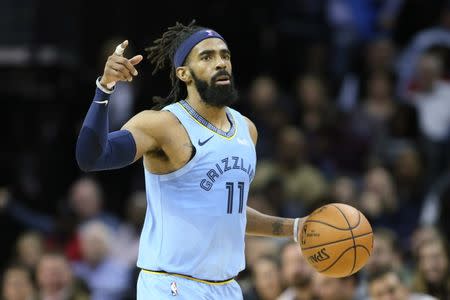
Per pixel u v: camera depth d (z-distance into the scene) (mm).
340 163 22922
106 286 20828
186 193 11328
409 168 21703
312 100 23500
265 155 22656
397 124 22922
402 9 26297
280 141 22094
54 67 23594
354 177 22781
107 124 10703
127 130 11031
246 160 11602
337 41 25391
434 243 17609
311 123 23312
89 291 20016
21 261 21516
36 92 24422
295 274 16453
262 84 23578
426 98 23688
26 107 24703
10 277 20141
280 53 25641
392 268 17094
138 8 24422
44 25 23531
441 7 26234
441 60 24484
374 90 24016
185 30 11680
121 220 23891
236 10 24828
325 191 20609
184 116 11398
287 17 25328
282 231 12461
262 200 20281
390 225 20906
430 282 17516
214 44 11438
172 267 11414
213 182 11344
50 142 24656
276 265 17391
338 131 23125
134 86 23719
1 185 24703
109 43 23750
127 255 21297
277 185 21078
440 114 23516
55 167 24562
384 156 22719
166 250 11414
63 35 23828
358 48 25359
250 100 23641
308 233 11961
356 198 20766
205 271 11453
